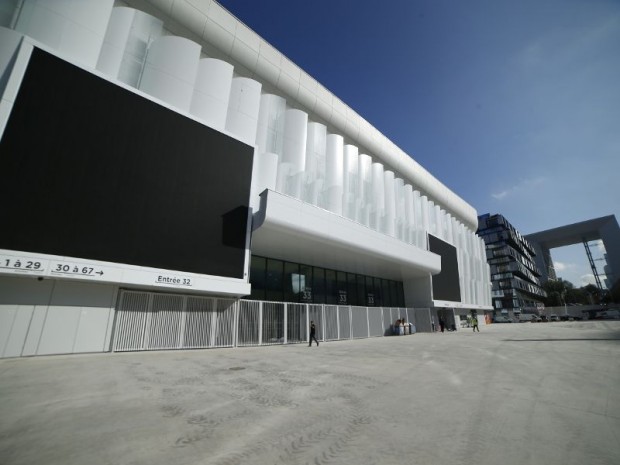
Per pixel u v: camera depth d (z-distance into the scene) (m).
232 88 20.00
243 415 4.88
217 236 15.73
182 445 3.74
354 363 10.38
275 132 22.47
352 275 29.50
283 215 17.48
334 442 3.87
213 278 15.05
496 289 90.94
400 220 32.56
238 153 17.59
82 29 14.28
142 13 17.28
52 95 11.83
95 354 11.73
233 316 16.22
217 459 3.38
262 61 22.17
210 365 9.76
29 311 10.97
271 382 7.32
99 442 3.79
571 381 7.36
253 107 20.36
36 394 5.93
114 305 12.70
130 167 13.41
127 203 13.08
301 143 23.34
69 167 11.82
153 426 4.36
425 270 30.50
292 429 4.30
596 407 5.33
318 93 25.95
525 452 3.58
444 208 45.19
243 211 17.11
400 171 35.06
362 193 28.28
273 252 21.77
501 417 4.82
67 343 11.48
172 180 14.63
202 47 20.08
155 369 8.82
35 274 10.55
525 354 12.35
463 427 4.39
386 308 27.53
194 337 14.66
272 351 14.17
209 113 17.81
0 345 10.30
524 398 5.91
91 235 11.95
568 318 68.25
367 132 30.38
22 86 11.19
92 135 12.57
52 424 4.39
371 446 3.74
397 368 9.38
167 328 13.96
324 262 24.95
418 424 4.51
